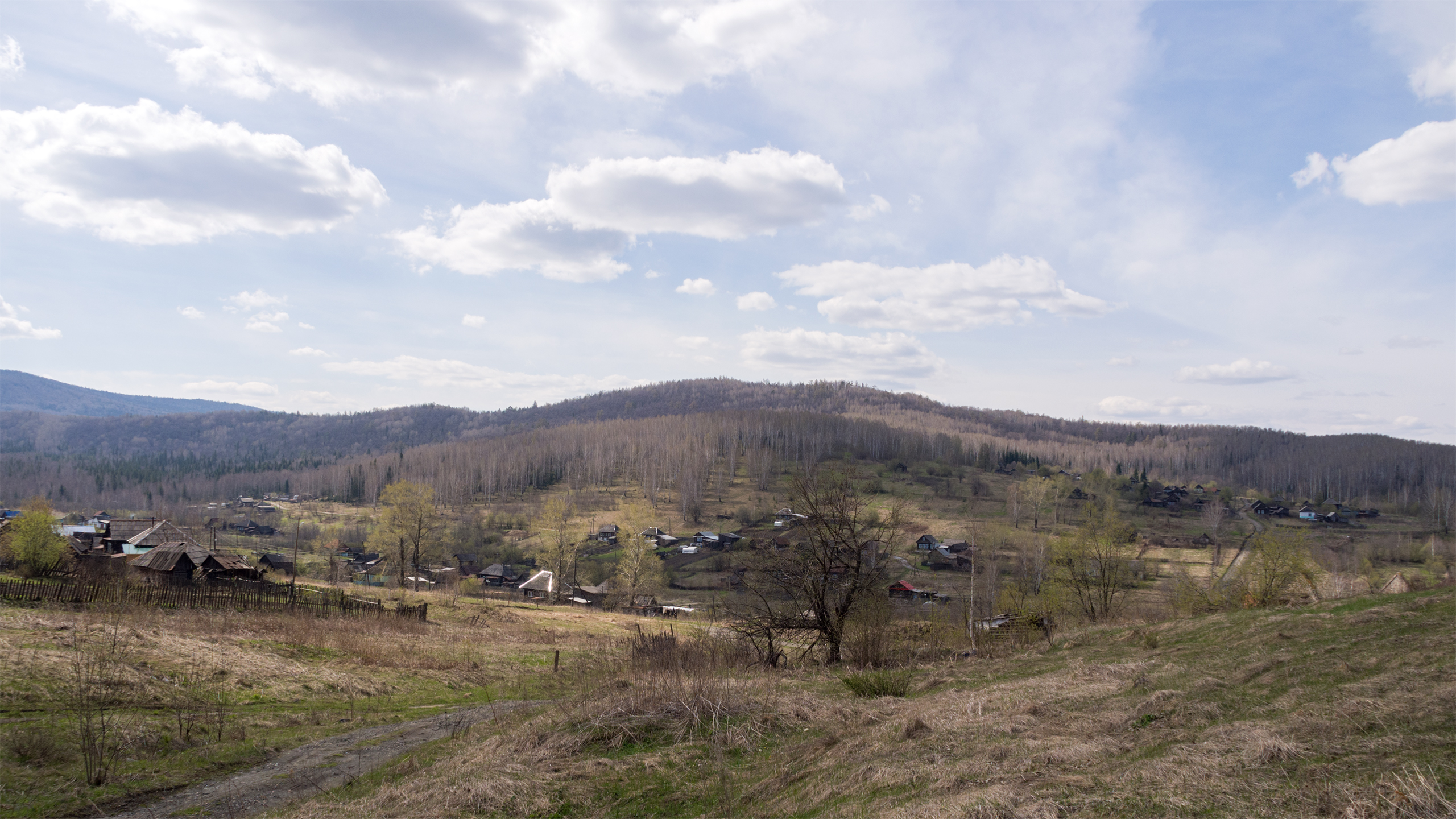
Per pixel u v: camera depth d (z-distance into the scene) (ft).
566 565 308.81
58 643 66.33
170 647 74.49
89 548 224.53
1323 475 595.47
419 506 249.55
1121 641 65.72
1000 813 21.31
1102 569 144.66
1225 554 320.91
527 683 83.35
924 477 560.61
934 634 104.22
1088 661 54.80
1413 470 570.46
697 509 474.90
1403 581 132.05
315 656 89.10
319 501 633.20
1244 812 18.57
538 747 37.81
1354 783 18.84
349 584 259.39
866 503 95.40
